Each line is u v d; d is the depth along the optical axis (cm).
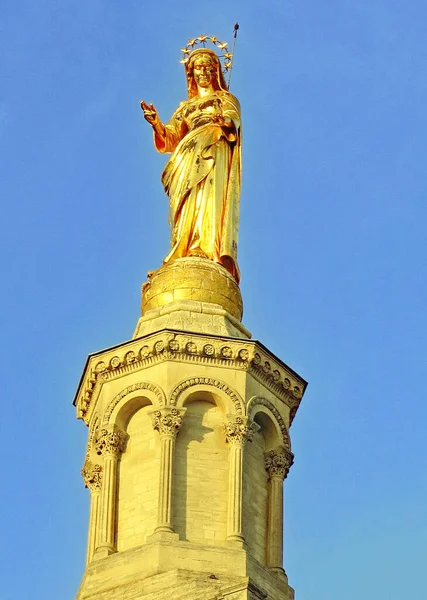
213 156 9175
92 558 8156
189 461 8275
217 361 8475
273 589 8069
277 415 8525
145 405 8456
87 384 8644
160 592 7831
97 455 8525
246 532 8188
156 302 8800
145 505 8212
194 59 9581
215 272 8850
